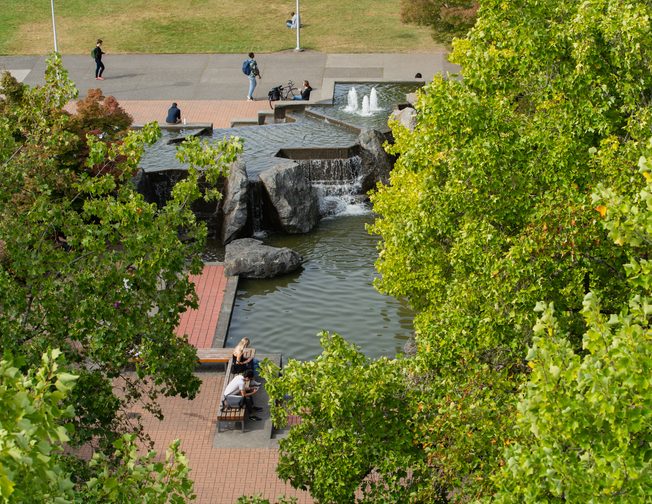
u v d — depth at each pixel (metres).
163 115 49.97
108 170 35.12
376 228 28.17
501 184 18.72
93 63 57.72
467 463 15.28
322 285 35.09
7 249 17.39
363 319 32.62
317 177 43.12
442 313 18.03
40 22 65.19
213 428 25.45
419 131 22.05
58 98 20.00
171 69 56.81
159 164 41.78
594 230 16.80
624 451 10.93
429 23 53.25
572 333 17.17
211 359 28.14
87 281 17.52
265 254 35.34
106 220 18.17
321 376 16.56
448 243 22.66
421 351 17.73
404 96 50.59
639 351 10.95
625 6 20.02
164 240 18.22
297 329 32.06
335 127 46.50
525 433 13.57
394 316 32.78
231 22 65.31
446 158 19.98
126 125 36.59
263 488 23.17
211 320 32.28
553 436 11.78
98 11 67.56
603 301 17.08
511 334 17.31
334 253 38.09
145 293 18.23
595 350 11.48
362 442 16.42
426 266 23.22
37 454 9.32
